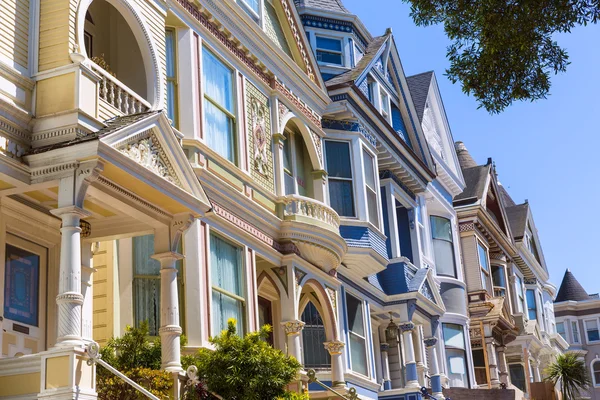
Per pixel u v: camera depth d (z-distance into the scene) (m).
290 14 23.66
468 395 30.88
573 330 68.31
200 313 17.05
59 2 14.39
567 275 72.75
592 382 67.06
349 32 29.09
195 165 17.86
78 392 12.40
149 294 17.39
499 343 40.03
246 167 20.06
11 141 13.43
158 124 14.73
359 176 25.95
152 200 14.95
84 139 13.22
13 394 12.86
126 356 15.12
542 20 14.99
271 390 14.83
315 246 21.50
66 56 14.11
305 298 23.06
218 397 14.63
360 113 26.84
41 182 13.38
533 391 42.03
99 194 14.08
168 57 18.58
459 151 49.81
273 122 21.83
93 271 15.26
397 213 32.41
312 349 24.61
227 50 20.25
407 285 28.97
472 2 15.45
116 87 15.03
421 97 37.59
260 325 22.66
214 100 19.48
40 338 15.39
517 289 47.62
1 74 13.51
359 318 26.42
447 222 36.97
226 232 18.66
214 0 19.67
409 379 27.92
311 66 24.30
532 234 53.75
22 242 15.34
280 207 21.28
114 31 17.36
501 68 15.63
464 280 39.00
